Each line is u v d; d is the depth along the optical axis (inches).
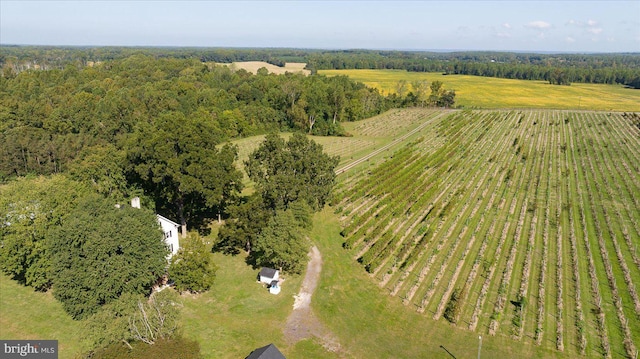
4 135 4394.7
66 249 1911.9
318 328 1947.6
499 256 2539.4
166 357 1530.5
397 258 2509.8
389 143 5477.4
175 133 2591.0
